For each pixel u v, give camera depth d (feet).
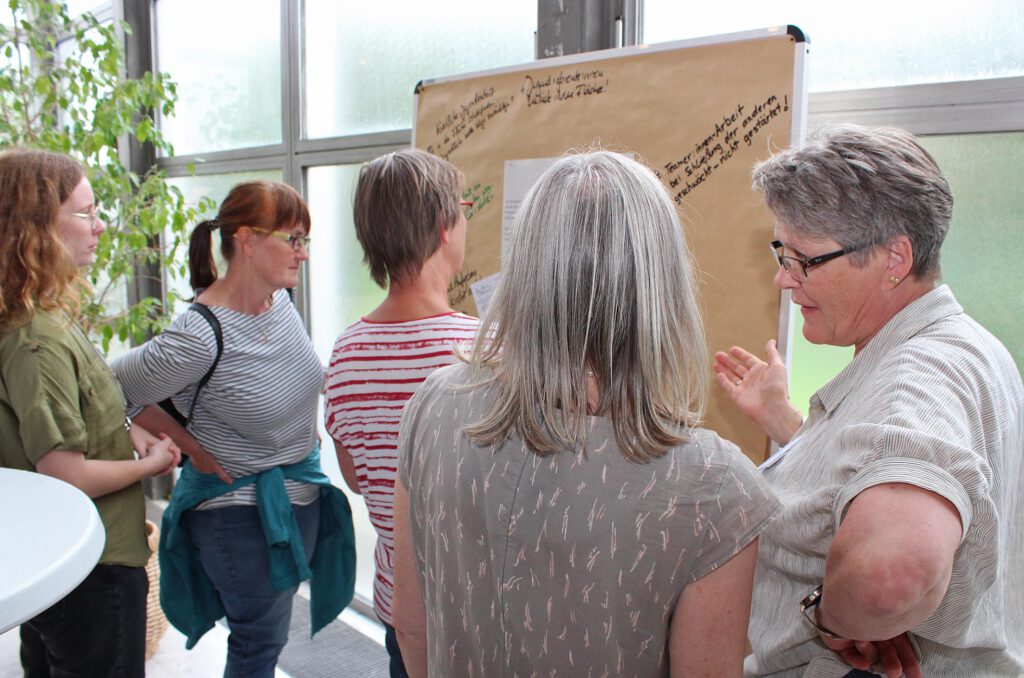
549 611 2.32
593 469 2.26
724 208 4.94
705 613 2.25
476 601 2.45
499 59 7.63
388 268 4.17
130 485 5.10
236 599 5.92
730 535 2.20
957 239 4.90
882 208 2.85
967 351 2.72
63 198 4.72
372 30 8.90
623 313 2.22
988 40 4.65
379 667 8.43
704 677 2.28
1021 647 3.11
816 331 3.24
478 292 6.10
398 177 4.05
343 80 9.36
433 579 2.66
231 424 5.73
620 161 2.40
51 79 9.61
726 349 4.96
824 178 2.92
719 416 5.02
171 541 5.86
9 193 4.51
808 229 2.99
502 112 6.09
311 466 6.28
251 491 5.87
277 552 5.83
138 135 9.81
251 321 5.73
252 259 5.61
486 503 2.39
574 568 2.27
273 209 5.55
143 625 5.15
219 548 5.84
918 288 3.00
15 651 8.28
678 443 2.24
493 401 2.48
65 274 4.69
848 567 2.24
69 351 4.58
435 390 2.74
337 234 9.82
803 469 3.05
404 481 2.84
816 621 2.72
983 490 2.31
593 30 6.33
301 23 9.68
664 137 5.18
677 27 6.11
